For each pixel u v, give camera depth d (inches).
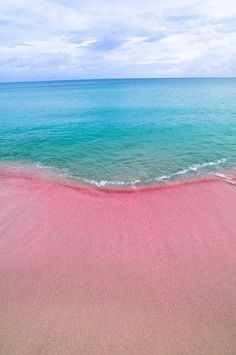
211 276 228.4
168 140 732.0
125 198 391.5
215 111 1189.1
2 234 296.2
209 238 284.2
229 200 374.9
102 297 208.2
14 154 636.1
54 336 175.2
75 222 321.7
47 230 304.0
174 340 173.0
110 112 1299.2
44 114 1288.1
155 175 487.5
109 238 287.7
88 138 783.1
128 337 174.7
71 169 529.7
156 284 220.7
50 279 228.4
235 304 200.1
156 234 294.0
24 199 388.2
